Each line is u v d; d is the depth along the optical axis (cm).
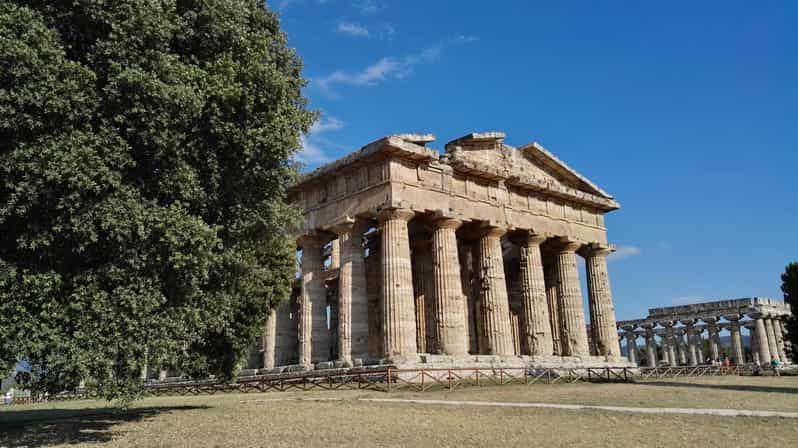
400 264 4169
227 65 2142
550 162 5453
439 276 4419
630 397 2892
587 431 1830
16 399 5544
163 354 1948
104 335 1827
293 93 2484
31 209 1767
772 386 3569
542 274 5147
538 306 5003
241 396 3728
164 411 2722
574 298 5362
